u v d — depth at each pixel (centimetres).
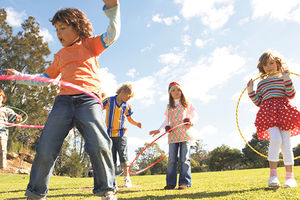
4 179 923
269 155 338
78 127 228
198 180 620
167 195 325
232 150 5134
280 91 359
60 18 240
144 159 5328
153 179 762
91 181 776
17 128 2070
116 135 489
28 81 255
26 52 2380
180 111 462
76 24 244
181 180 421
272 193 284
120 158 493
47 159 209
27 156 2039
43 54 2509
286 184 328
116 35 236
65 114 217
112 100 499
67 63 240
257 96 381
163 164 4769
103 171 215
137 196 330
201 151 6081
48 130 213
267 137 365
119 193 388
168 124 489
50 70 260
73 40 247
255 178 575
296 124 339
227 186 407
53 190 487
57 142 213
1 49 2320
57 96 230
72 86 213
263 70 393
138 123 522
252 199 254
